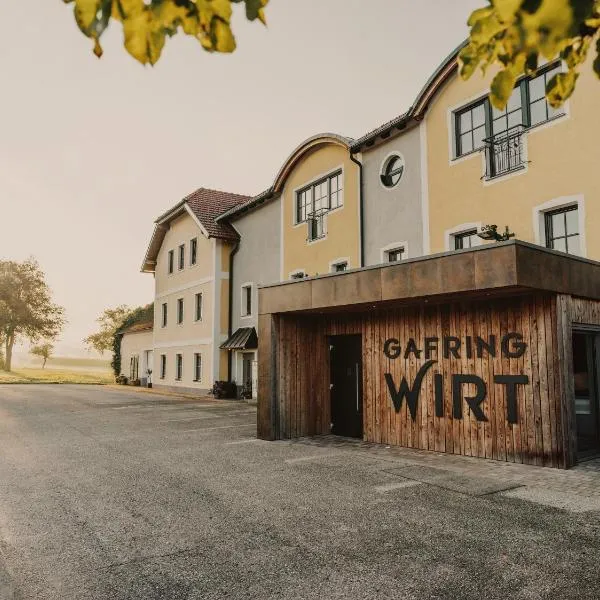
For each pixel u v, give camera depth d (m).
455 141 14.13
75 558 4.73
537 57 1.40
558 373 8.13
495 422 8.87
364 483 7.37
